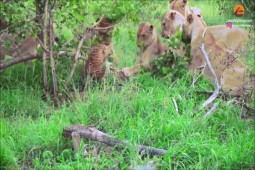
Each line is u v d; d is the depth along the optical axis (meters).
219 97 8.27
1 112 8.46
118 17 9.68
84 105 8.20
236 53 8.93
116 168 6.37
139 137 7.01
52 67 9.20
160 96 8.35
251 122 7.73
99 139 6.81
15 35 10.55
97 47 9.60
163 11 11.13
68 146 7.09
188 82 9.06
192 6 10.47
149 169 5.79
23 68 10.44
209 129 7.12
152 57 9.71
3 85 9.71
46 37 9.80
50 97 9.39
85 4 9.16
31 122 8.03
